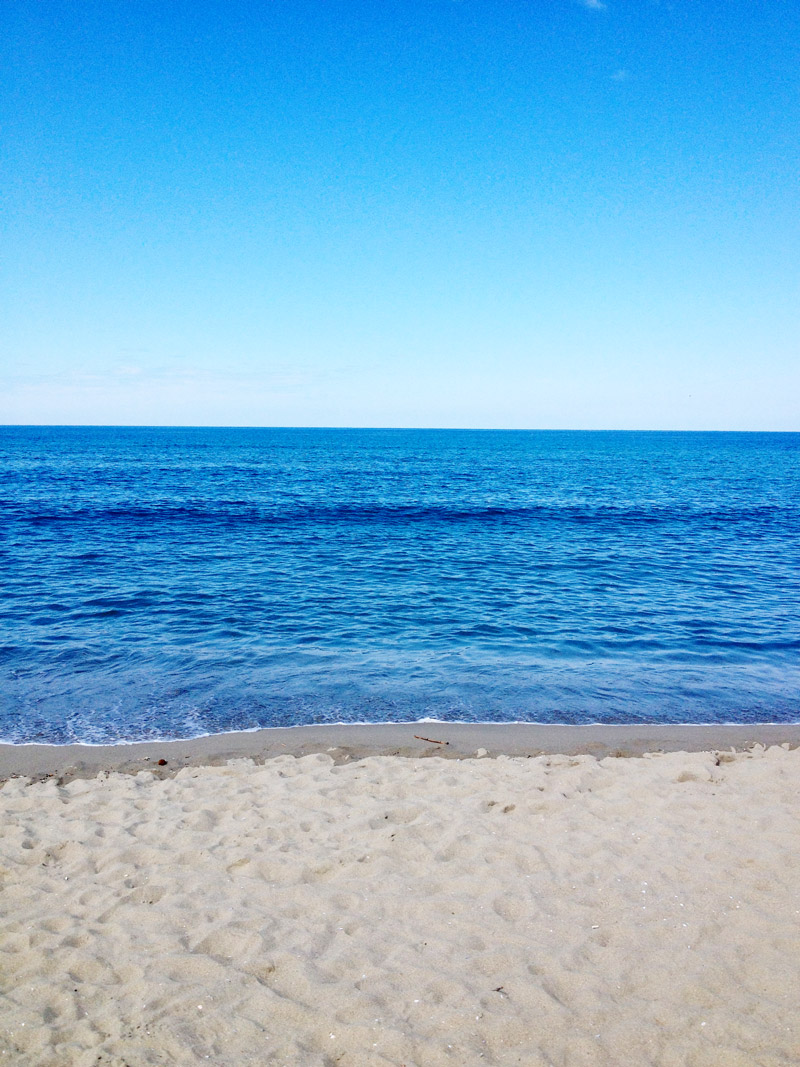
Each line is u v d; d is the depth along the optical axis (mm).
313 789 6344
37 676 9898
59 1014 3617
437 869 4938
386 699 9273
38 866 5035
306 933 4234
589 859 5027
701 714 8914
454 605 14305
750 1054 3273
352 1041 3418
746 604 14664
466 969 3900
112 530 23391
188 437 163875
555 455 95125
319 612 13570
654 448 125125
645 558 19953
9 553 18969
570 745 7840
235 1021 3555
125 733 8094
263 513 28562
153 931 4281
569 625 12930
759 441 180750
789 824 5461
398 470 60094
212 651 11117
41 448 93812
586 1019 3531
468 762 7105
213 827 5648
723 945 4055
